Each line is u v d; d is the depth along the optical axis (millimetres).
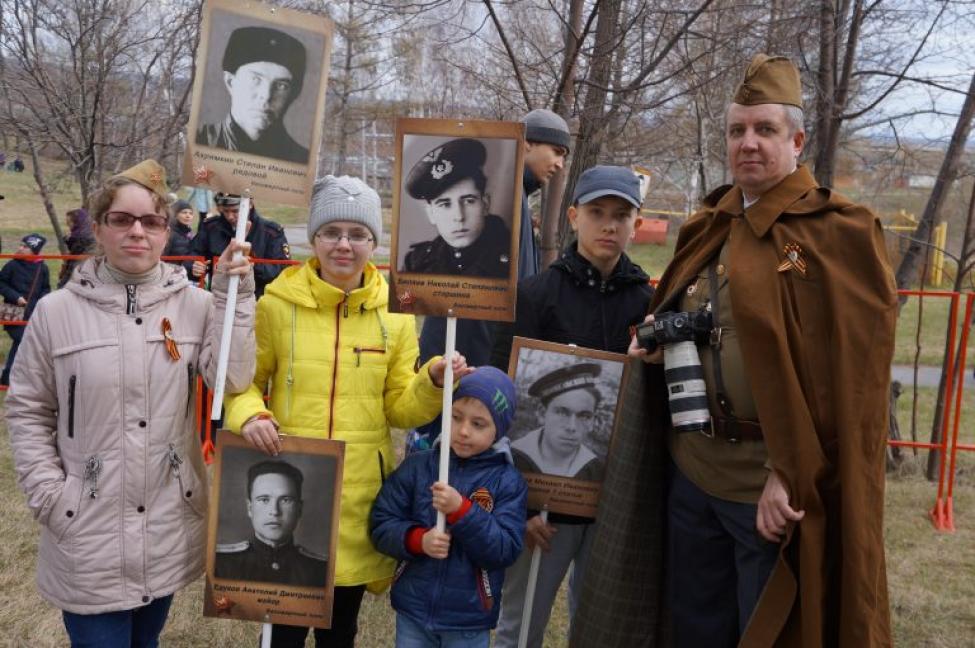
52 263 15180
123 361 2447
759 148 2578
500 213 2605
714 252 2795
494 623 2797
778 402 2486
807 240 2533
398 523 2721
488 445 2799
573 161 5840
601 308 3121
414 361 2932
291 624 2584
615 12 5590
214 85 2510
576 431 3004
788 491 2447
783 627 2516
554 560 3164
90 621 2455
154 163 2529
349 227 2711
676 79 6645
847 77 6273
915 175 7848
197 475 2625
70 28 9008
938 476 6809
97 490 2420
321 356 2723
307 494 2562
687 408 2615
